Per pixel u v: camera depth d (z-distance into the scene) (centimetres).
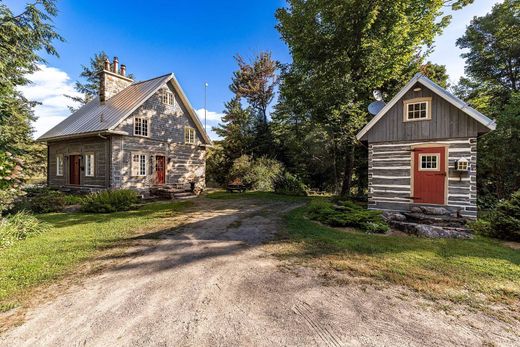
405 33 1302
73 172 1554
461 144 788
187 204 1220
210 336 252
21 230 614
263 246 550
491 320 276
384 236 640
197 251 521
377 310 297
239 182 1966
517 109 1031
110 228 717
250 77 2819
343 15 1305
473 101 1504
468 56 1817
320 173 2191
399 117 887
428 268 420
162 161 1620
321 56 1462
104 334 256
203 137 1936
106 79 1658
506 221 593
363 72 1429
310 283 370
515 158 1035
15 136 1216
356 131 1402
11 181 655
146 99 1453
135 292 346
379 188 917
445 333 254
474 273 397
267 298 328
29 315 291
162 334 256
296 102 1591
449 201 802
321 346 237
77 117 1666
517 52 1572
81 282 377
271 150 2456
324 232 676
